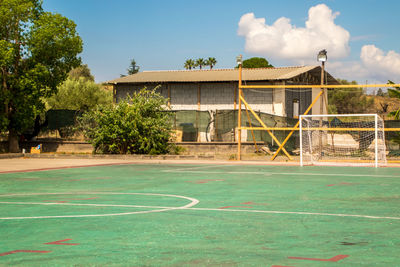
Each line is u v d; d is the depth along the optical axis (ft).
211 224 26.78
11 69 107.14
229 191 44.86
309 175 64.44
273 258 18.61
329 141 119.65
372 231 24.47
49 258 18.79
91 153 109.09
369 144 105.60
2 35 104.37
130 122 101.55
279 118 113.70
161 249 20.34
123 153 104.78
